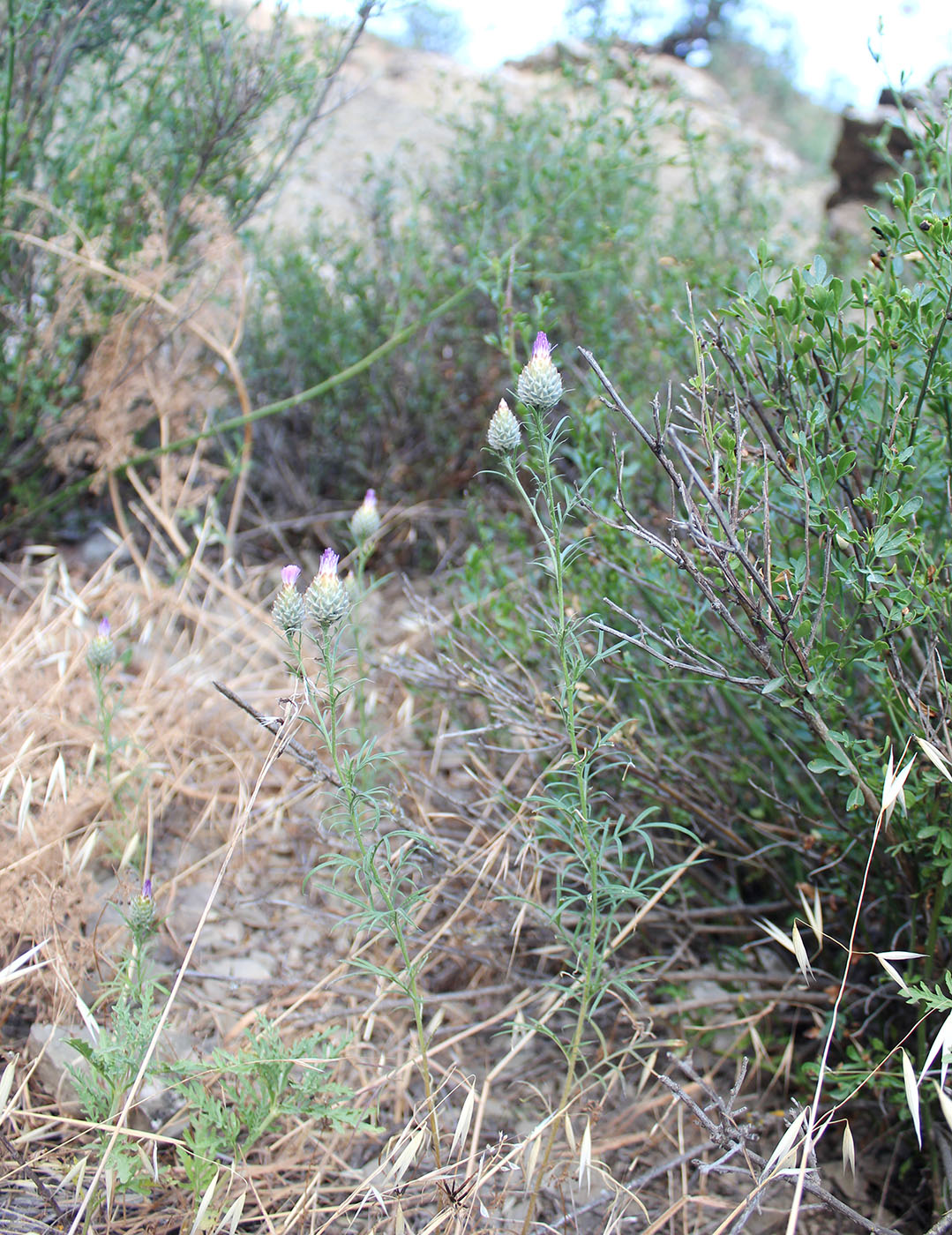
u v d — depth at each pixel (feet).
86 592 10.99
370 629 11.98
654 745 7.88
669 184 18.84
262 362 14.25
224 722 10.10
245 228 13.11
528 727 7.84
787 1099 7.25
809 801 7.64
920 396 6.15
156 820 9.18
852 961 7.33
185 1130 5.95
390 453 13.91
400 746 10.16
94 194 11.30
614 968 7.72
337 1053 6.33
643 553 8.23
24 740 8.96
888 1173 6.51
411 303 13.53
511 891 7.79
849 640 6.83
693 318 6.17
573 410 8.44
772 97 40.16
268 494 14.56
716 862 8.41
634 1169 6.86
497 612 9.02
